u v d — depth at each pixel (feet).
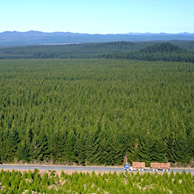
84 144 338.13
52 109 487.61
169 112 467.52
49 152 346.54
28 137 349.41
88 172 306.76
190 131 376.07
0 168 324.19
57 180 293.84
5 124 396.98
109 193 267.39
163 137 357.00
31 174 298.56
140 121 408.05
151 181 288.30
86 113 462.19
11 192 262.47
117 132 353.72
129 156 344.69
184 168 335.06
